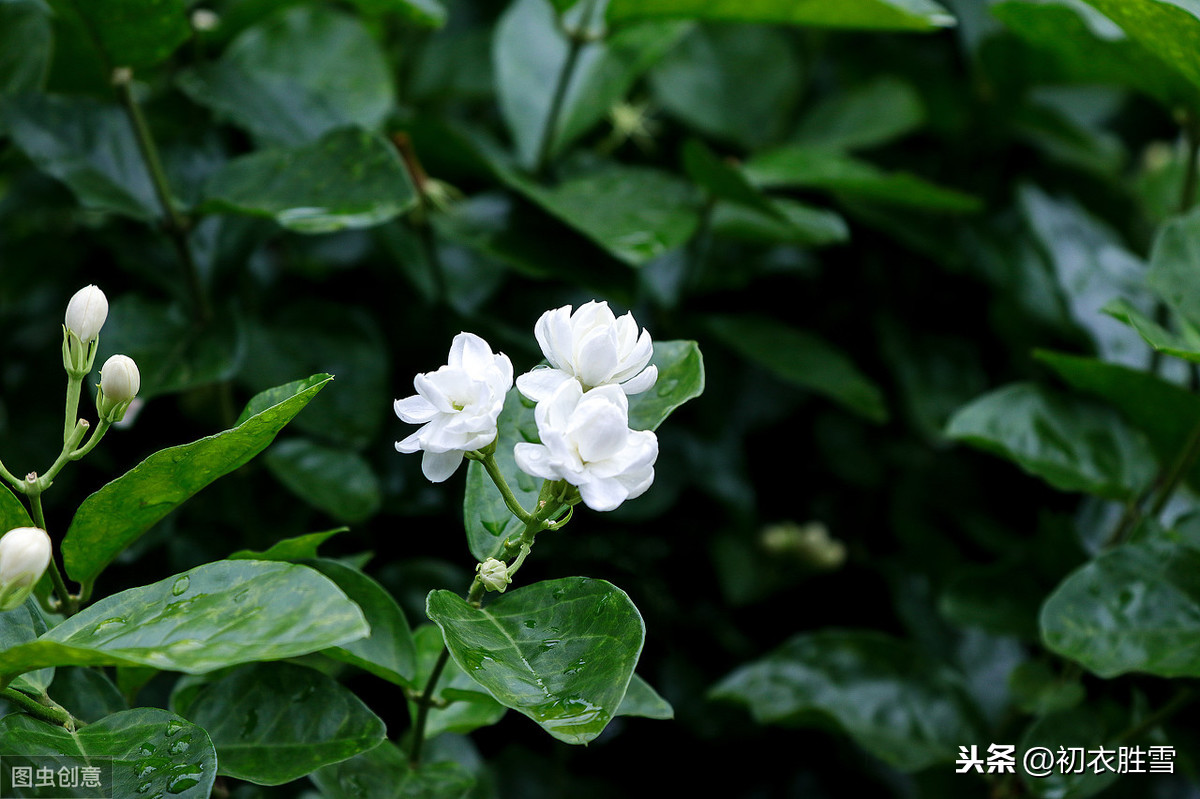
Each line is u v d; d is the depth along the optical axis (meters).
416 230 0.70
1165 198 0.87
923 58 0.90
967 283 0.86
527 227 0.69
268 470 0.67
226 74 0.66
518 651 0.49
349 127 0.61
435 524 0.69
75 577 0.51
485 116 0.89
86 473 0.69
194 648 0.46
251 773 0.50
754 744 0.78
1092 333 0.70
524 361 0.70
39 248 0.74
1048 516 0.66
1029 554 0.68
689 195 0.70
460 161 0.69
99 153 0.63
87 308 0.50
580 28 0.69
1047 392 0.65
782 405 0.85
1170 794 0.69
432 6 0.67
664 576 0.82
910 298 0.86
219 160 0.67
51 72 0.68
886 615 0.84
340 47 0.73
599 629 0.48
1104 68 0.69
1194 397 0.60
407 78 0.85
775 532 0.84
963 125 0.90
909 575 0.80
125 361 0.50
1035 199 0.74
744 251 0.84
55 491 0.68
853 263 0.86
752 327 0.77
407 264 0.71
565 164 0.76
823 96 0.94
